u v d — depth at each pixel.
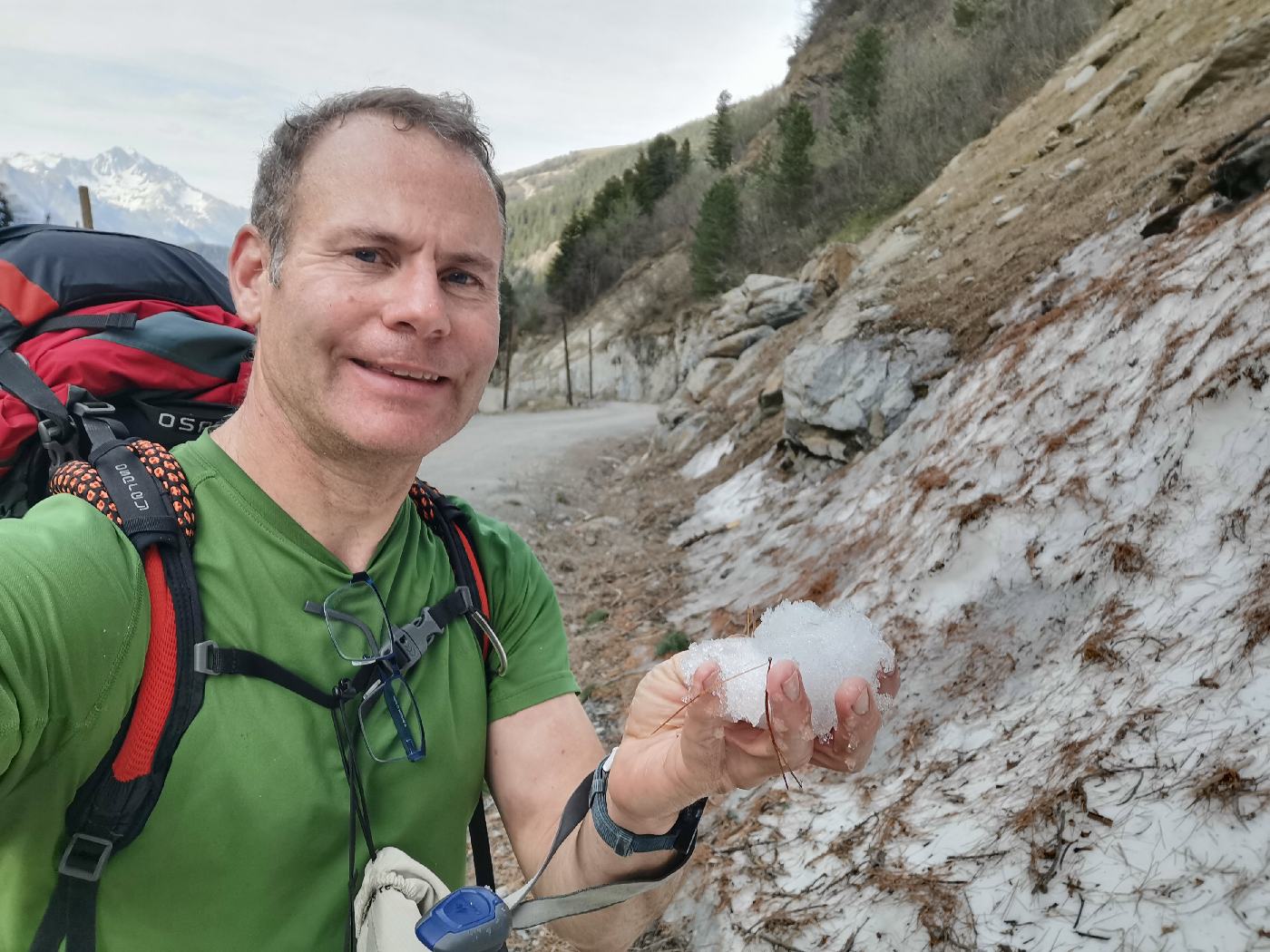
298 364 1.11
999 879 2.39
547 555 9.61
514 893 1.12
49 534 0.98
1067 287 6.86
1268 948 1.82
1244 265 3.93
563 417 32.34
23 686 0.89
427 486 1.38
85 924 0.99
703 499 10.88
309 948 1.07
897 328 8.36
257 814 1.04
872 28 36.03
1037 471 4.18
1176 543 3.09
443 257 1.13
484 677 1.30
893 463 6.85
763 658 0.89
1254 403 3.24
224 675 1.05
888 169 30.33
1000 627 3.60
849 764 0.88
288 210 1.13
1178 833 2.14
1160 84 11.59
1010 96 24.03
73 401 1.56
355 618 1.15
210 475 1.13
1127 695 2.69
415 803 1.17
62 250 1.85
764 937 2.78
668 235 57.47
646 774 0.97
